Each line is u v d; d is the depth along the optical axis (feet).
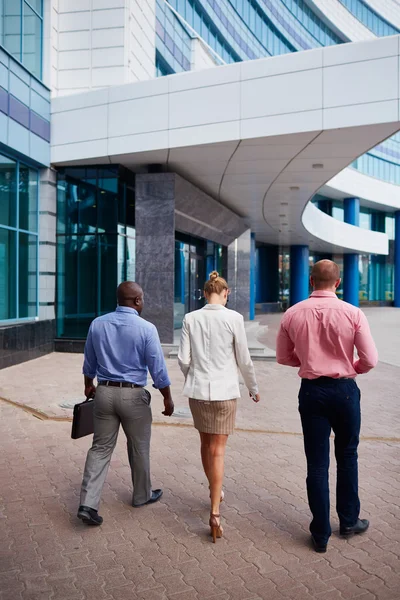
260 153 36.83
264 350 41.52
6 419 20.81
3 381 28.73
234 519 11.92
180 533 11.16
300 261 120.57
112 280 41.96
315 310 10.58
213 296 11.56
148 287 41.04
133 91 36.99
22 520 11.75
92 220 42.27
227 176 45.01
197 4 84.74
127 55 41.81
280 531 11.34
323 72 30.66
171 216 40.65
